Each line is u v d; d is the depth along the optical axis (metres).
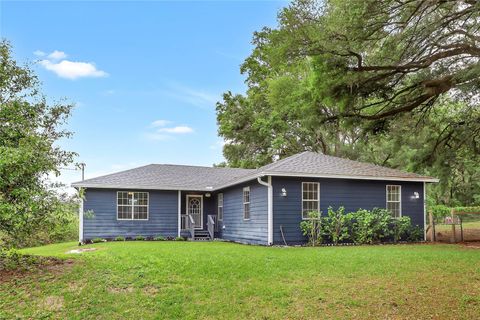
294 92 27.25
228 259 10.41
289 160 17.86
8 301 7.46
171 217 22.45
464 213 17.70
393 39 10.55
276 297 7.74
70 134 11.51
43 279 8.40
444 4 10.16
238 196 19.84
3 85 10.15
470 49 10.55
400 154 27.28
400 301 7.41
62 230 10.32
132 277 8.62
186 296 7.79
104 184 20.98
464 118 15.79
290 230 16.28
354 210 17.25
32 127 10.27
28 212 8.35
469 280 8.45
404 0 9.72
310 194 16.84
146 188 21.77
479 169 25.72
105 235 21.09
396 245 15.51
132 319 6.96
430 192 28.94
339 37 9.80
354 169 17.73
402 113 12.80
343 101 11.15
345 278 8.76
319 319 6.88
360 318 6.86
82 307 7.31
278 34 10.16
